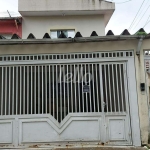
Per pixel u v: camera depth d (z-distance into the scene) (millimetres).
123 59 6516
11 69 6641
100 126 6340
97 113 6391
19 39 6188
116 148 5992
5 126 6395
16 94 6547
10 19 11984
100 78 6562
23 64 6559
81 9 11953
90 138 6297
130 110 6340
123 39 6328
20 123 6391
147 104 6352
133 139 6203
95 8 12016
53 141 6297
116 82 6535
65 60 6547
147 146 6035
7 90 6570
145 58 6605
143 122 6270
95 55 6574
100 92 6523
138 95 6383
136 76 6461
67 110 6461
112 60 6527
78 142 6297
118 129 6309
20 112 6465
